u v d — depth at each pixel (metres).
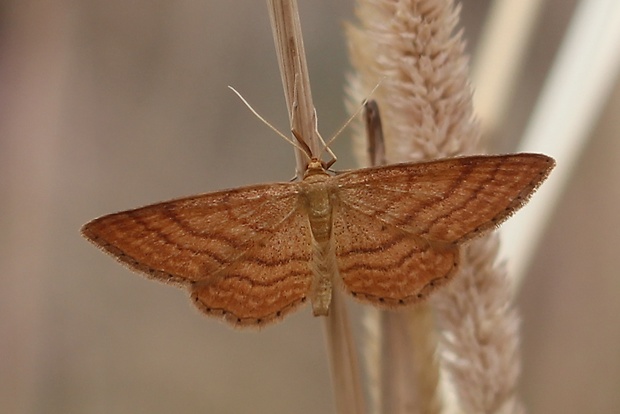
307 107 0.14
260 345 0.17
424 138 0.14
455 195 0.14
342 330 0.14
